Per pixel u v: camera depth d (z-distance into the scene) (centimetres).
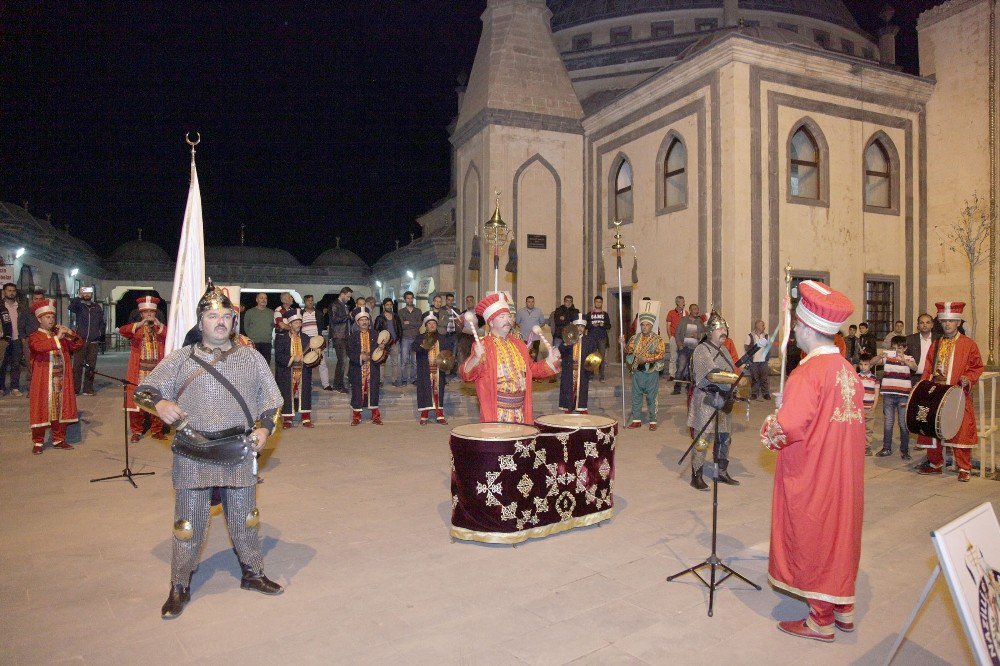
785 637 371
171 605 390
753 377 1428
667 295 1778
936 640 369
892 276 1805
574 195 2117
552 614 395
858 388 375
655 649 354
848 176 1734
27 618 388
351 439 973
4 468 775
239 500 417
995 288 1720
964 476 751
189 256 573
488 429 538
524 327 1445
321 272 4091
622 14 2867
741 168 1577
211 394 401
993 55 1733
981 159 1759
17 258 2214
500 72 2069
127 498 646
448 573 459
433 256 2547
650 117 1838
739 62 1579
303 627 377
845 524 364
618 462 831
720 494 677
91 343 1216
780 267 1620
